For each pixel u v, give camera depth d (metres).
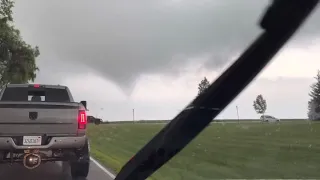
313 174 7.46
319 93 15.56
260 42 1.81
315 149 11.47
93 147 11.70
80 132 4.20
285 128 19.16
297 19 1.75
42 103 4.07
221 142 13.82
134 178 2.21
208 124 1.94
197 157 9.84
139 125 30.09
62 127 4.12
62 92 5.12
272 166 8.48
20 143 3.97
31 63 18.06
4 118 3.94
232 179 6.78
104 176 5.13
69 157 4.21
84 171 4.68
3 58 17.03
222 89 1.87
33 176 4.96
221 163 8.87
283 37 1.78
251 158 9.82
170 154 2.08
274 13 1.78
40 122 4.04
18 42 17.31
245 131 18.39
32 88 4.98
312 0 1.73
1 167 5.54
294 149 11.64
